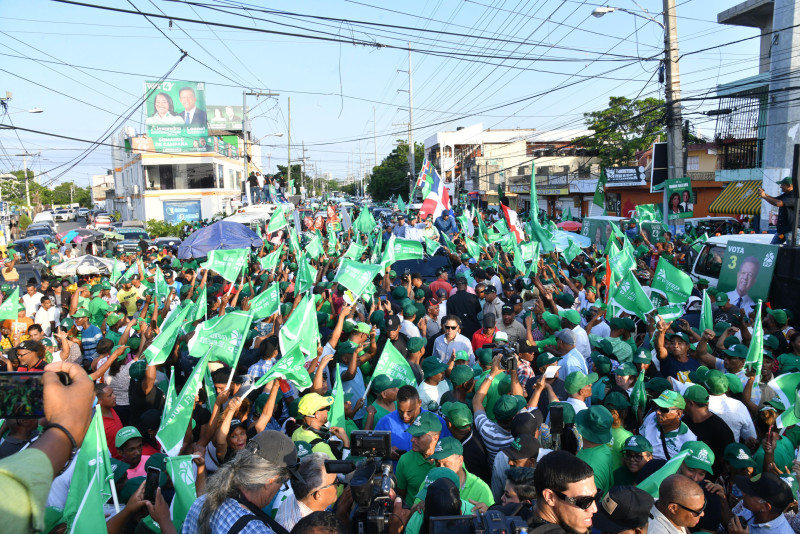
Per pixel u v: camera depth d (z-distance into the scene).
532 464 4.27
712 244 11.74
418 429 4.25
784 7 18.86
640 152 37.75
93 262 15.95
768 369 6.47
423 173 17.83
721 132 26.42
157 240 31.55
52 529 3.38
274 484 2.99
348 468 3.35
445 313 9.79
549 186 42.06
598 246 21.08
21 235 49.22
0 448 4.27
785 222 9.69
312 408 4.85
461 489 4.09
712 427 5.00
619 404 4.81
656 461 4.45
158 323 10.27
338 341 7.77
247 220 27.86
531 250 13.06
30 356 7.46
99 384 5.82
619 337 7.75
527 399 5.82
